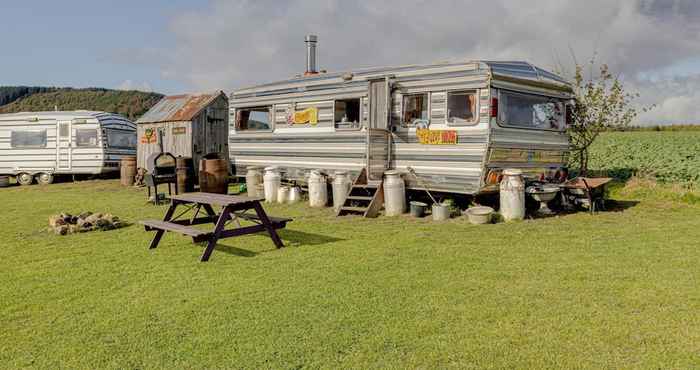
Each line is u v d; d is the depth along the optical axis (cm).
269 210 1200
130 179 1845
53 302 539
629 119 1489
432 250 754
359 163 1225
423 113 1111
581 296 533
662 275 601
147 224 779
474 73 1020
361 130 1215
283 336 445
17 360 409
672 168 1769
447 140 1069
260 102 1477
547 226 934
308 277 618
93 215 984
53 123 2028
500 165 1041
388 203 1106
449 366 388
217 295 554
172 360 406
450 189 1075
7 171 2028
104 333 457
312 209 1212
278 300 535
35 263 704
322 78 1298
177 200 801
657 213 1066
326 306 515
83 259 723
